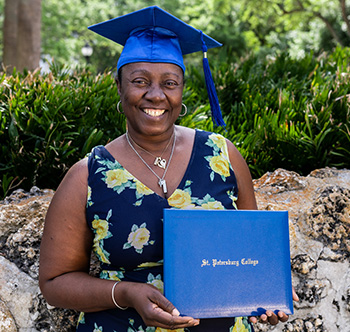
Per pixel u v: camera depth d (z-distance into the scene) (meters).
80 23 25.70
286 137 3.02
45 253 1.88
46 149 2.75
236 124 3.44
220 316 1.76
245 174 2.07
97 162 1.90
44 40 22.58
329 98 3.27
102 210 1.85
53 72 3.77
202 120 3.25
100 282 1.80
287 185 2.71
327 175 2.85
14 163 2.77
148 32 1.92
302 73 4.19
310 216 2.57
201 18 22.12
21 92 3.07
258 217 1.84
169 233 1.75
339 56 4.42
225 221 1.80
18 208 2.39
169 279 1.73
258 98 3.54
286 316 1.81
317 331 2.51
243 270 1.80
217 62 4.55
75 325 2.30
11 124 2.78
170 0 25.55
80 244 1.90
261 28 22.48
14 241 2.35
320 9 18.42
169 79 1.88
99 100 3.10
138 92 1.86
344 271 2.57
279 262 1.85
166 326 1.66
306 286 2.51
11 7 10.94
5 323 2.29
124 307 1.79
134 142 1.95
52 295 1.85
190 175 1.92
